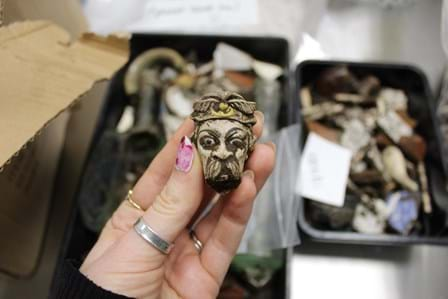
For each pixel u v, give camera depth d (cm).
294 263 30
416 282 29
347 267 30
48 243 30
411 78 36
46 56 20
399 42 40
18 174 24
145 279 18
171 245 18
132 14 41
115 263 17
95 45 21
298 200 30
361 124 34
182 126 22
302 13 42
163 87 36
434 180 31
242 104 19
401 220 30
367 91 35
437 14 41
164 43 39
